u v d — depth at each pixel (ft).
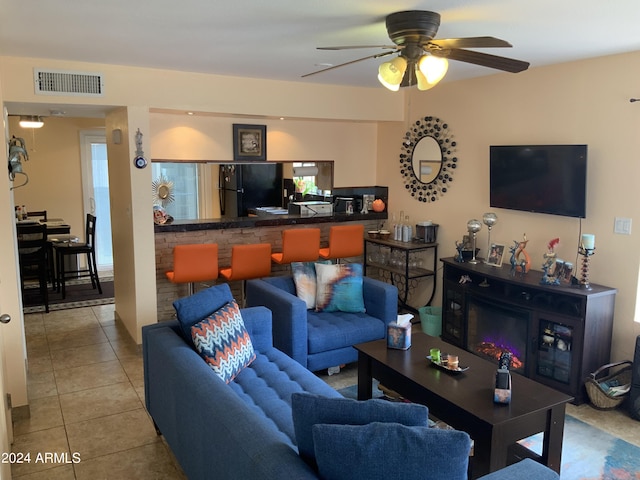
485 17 9.05
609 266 12.76
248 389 9.39
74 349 15.33
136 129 14.32
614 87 12.33
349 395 12.45
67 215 25.22
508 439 8.14
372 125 20.02
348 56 12.48
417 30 8.67
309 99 16.93
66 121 24.62
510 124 14.90
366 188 20.33
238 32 10.19
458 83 16.42
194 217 26.40
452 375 9.57
